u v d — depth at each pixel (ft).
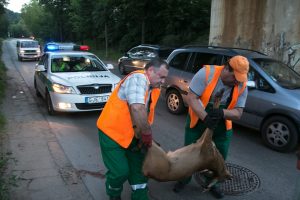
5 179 14.98
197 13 81.00
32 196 13.96
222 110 11.80
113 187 11.80
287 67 23.40
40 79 30.86
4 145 19.71
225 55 24.09
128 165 11.64
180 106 27.37
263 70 21.54
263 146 20.97
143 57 49.98
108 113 11.50
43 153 18.63
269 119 20.43
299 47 37.37
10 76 51.34
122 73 55.52
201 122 13.29
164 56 48.06
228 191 14.85
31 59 86.48
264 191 14.97
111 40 115.03
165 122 25.70
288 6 37.86
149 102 11.47
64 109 25.44
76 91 25.43
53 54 30.09
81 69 29.04
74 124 24.56
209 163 12.09
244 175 16.55
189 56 26.78
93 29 130.72
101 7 104.73
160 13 84.38
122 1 92.68
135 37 98.37
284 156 19.35
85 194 14.26
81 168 16.79
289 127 19.52
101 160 17.84
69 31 180.96
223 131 13.55
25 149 19.19
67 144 20.21
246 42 43.88
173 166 11.45
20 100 32.71
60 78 26.37
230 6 45.44
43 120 25.38
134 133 11.37
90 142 20.67
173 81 27.43
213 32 48.67
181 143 21.04
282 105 19.79
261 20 41.57
